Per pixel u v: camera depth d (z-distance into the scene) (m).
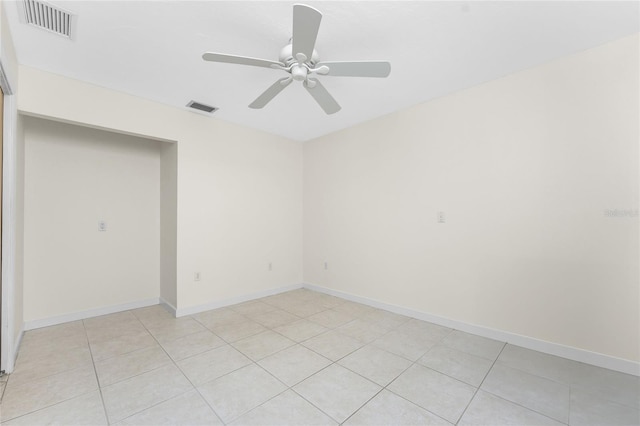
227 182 3.71
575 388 1.88
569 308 2.26
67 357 2.31
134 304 3.55
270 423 1.59
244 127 3.90
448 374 2.07
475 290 2.76
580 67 2.21
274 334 2.78
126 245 3.51
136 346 2.52
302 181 4.68
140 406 1.73
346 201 3.97
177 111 3.26
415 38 2.02
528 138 2.45
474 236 2.76
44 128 2.97
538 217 2.40
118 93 2.83
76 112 2.59
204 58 1.78
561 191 2.29
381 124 3.54
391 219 3.44
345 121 3.72
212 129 3.57
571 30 1.94
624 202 2.04
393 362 2.24
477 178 2.74
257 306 3.65
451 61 2.32
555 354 2.31
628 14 1.78
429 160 3.09
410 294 3.26
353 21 1.83
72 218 3.13
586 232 2.19
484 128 2.69
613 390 1.85
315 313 3.38
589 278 2.18
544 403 1.74
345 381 1.99
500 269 2.61
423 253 3.14
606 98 2.11
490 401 1.77
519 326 2.50
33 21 1.82
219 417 1.64
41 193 2.95
